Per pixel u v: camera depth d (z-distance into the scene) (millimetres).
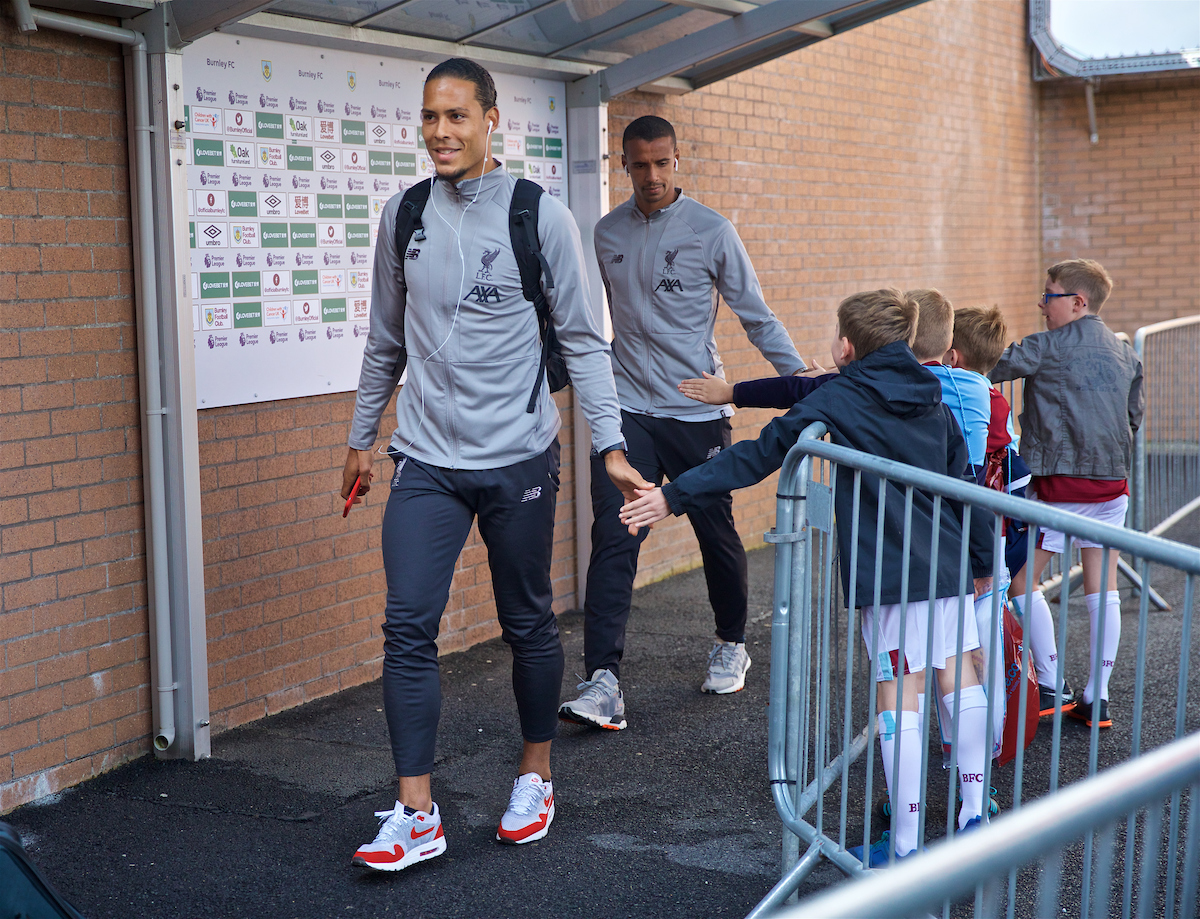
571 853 3467
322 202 4719
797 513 3104
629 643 5672
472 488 3334
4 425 3652
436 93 3205
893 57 9031
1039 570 4574
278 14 4391
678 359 4676
